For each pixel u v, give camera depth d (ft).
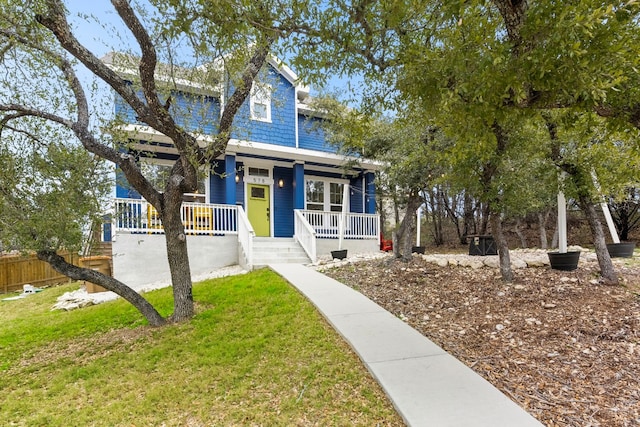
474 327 14.56
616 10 6.33
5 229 14.29
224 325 16.22
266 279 23.57
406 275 22.80
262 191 40.68
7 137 15.53
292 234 41.98
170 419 9.87
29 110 15.43
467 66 8.30
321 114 36.91
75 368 13.60
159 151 33.83
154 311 17.37
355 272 24.63
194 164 15.94
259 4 9.49
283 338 14.34
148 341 15.39
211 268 30.78
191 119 20.35
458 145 11.85
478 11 8.86
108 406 10.73
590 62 6.70
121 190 31.32
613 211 43.14
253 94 22.26
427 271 23.35
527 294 17.51
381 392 10.19
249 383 11.37
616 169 16.96
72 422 10.00
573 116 8.73
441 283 20.77
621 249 24.94
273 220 40.83
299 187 39.32
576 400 9.46
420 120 13.99
